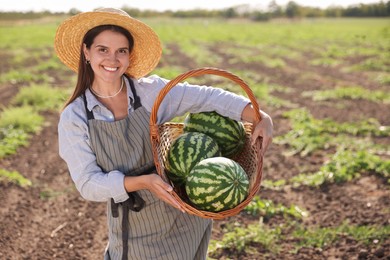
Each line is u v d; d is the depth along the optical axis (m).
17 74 18.45
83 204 6.93
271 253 5.22
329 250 5.23
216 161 2.92
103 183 2.86
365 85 17.00
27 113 11.61
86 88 3.12
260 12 98.56
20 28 56.69
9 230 6.00
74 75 19.36
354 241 5.34
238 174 2.90
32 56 26.17
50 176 8.09
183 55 27.09
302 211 6.25
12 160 8.88
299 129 10.19
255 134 3.22
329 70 21.19
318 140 9.26
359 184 7.09
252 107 3.33
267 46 33.84
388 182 7.00
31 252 5.54
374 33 44.47
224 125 3.36
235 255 5.21
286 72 20.53
